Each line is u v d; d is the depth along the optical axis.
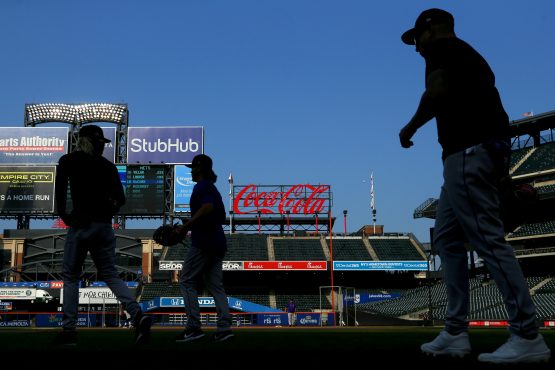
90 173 5.95
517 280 3.49
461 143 3.72
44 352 3.87
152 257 56.38
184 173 56.97
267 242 59.97
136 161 57.06
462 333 3.91
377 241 60.34
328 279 57.66
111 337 7.12
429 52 3.89
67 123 59.47
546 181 50.47
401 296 54.09
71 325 5.53
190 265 6.81
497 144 3.63
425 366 3.01
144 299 50.09
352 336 7.05
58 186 5.91
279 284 57.22
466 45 3.85
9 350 4.12
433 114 3.88
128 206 55.97
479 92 3.69
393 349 4.10
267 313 44.91
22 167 56.16
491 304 44.00
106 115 59.19
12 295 46.81
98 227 5.88
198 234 6.85
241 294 55.47
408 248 58.94
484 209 3.65
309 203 58.72
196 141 57.38
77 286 5.74
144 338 5.40
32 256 55.25
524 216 3.84
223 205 7.18
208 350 4.07
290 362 3.15
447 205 4.11
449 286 4.02
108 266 5.98
